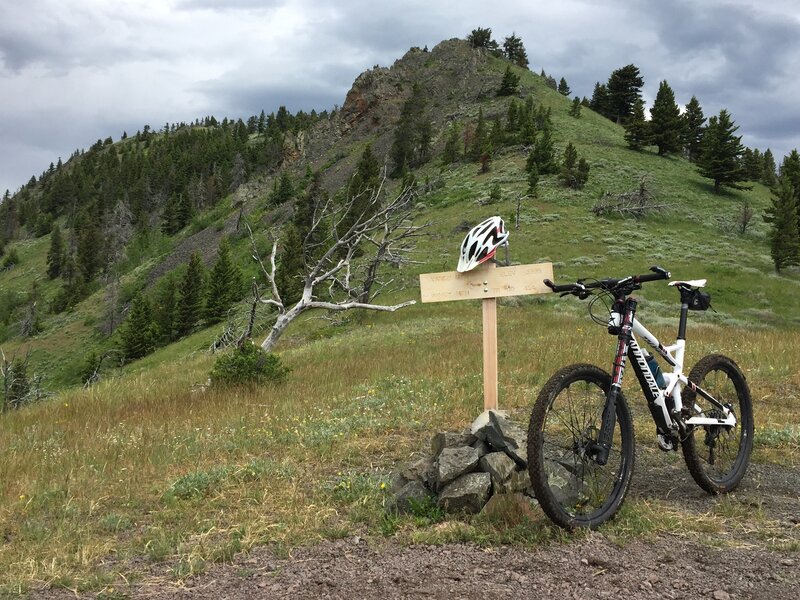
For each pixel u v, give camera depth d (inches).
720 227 2288.4
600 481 160.2
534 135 3469.5
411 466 183.2
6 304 5364.2
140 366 1924.2
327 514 175.9
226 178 7317.9
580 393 158.2
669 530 148.2
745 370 364.5
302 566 140.8
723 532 147.6
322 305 677.3
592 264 1759.4
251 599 125.7
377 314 1336.1
